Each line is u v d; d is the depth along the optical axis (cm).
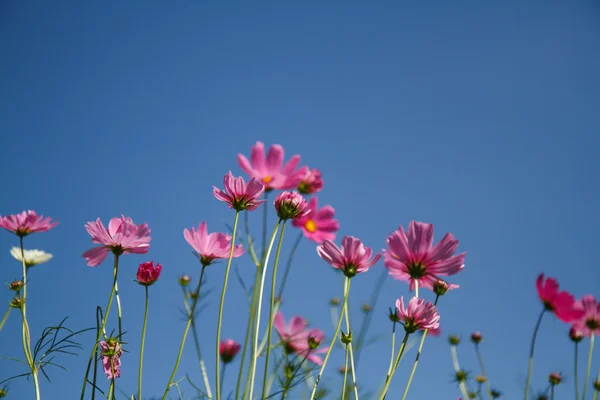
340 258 121
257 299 136
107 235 118
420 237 119
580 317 150
